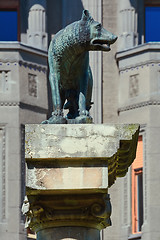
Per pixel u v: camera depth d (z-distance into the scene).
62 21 50.34
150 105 48.16
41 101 48.50
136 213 47.69
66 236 23.20
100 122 49.31
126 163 23.86
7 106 47.47
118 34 50.56
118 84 49.81
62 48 23.73
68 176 22.09
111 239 47.59
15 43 48.00
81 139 22.17
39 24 49.75
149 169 47.38
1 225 46.00
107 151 22.16
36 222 23.52
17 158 46.91
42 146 22.08
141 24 50.72
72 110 24.58
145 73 48.69
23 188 46.84
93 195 23.12
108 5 50.88
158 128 47.91
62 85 24.28
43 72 48.94
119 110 49.38
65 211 23.17
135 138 22.81
